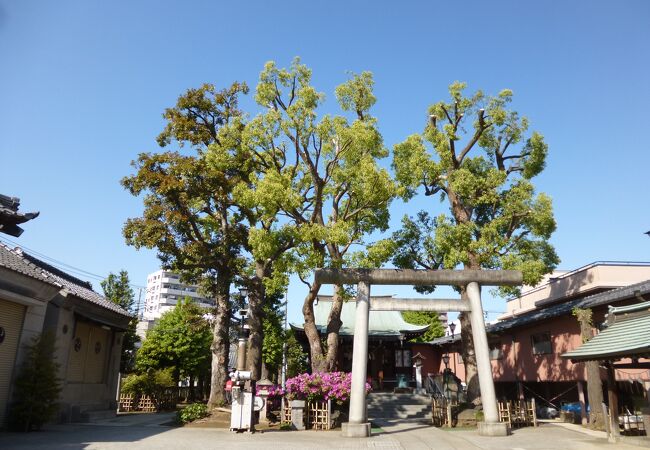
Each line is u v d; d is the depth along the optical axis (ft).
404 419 65.21
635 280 71.00
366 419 44.86
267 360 115.75
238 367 48.49
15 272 42.57
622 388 55.72
